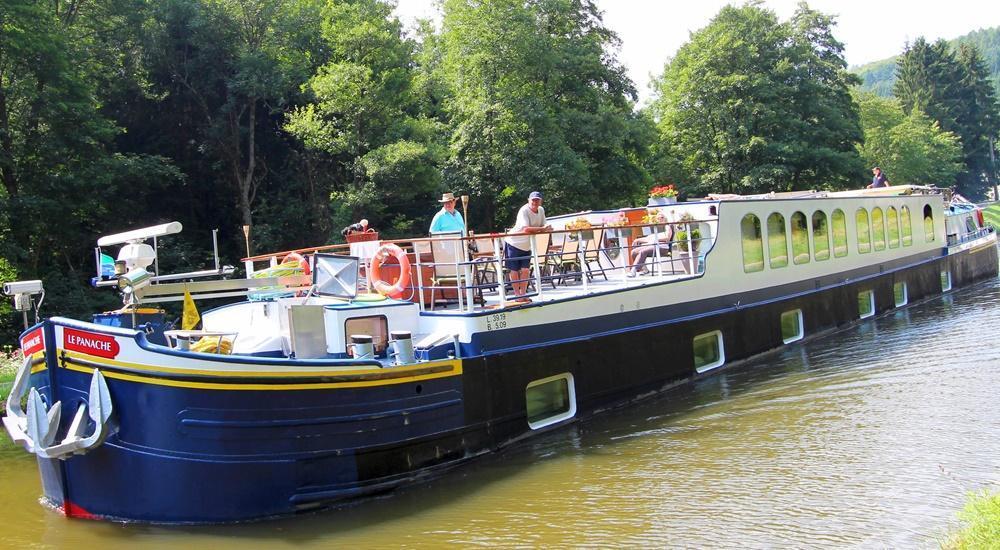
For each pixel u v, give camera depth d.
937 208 23.44
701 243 14.44
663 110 51.72
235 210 35.50
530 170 33.34
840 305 17.94
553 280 13.30
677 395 12.78
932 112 100.88
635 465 9.55
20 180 26.55
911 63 104.00
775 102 46.16
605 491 8.77
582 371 11.48
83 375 8.32
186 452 8.15
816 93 47.91
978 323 17.31
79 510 8.66
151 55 31.81
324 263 9.73
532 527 7.91
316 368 8.45
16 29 24.50
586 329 11.63
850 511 7.72
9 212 25.06
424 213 36.38
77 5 29.89
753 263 15.30
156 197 33.38
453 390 9.66
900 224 21.17
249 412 8.20
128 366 8.08
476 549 7.48
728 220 14.59
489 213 36.25
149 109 33.44
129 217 31.66
